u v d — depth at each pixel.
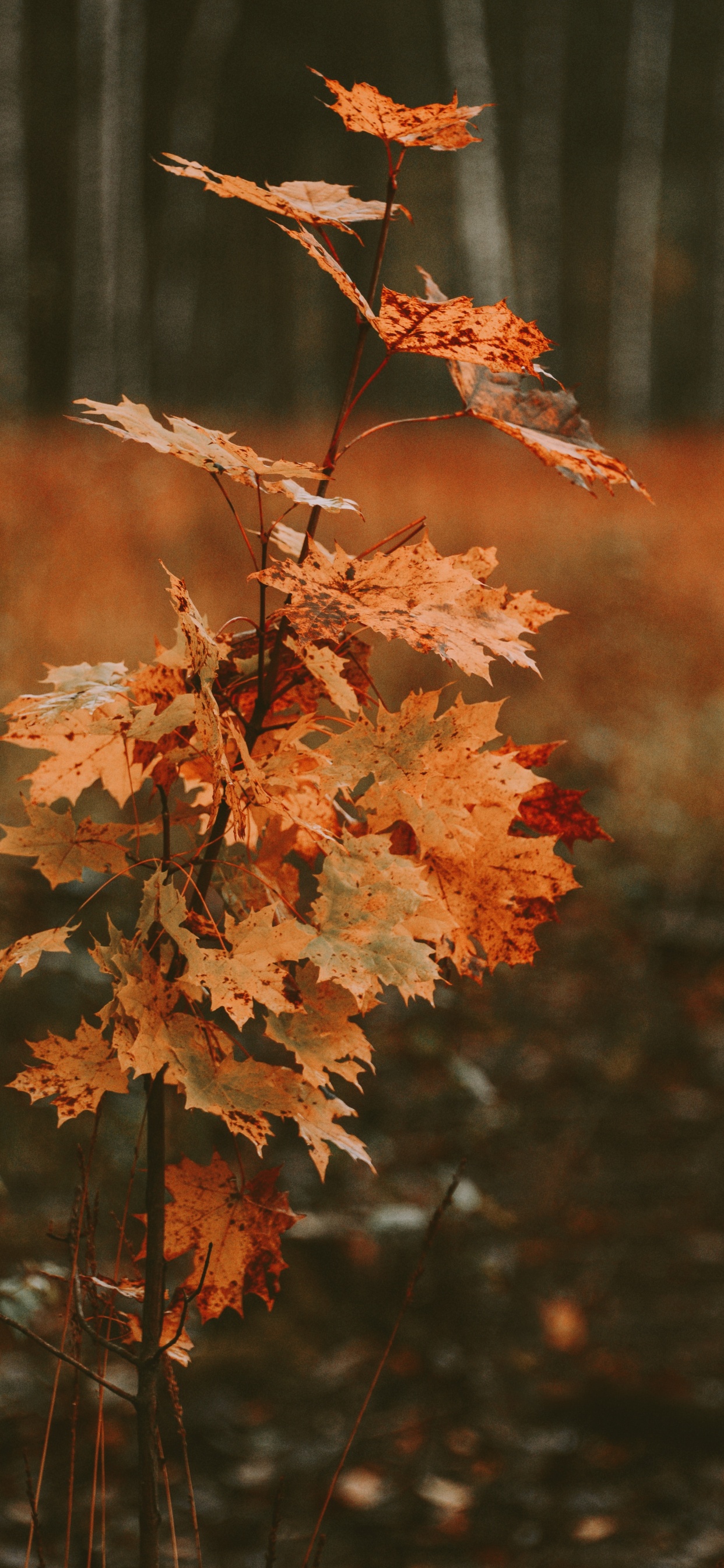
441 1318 3.17
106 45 18.75
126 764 0.81
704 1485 2.67
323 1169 0.73
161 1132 0.79
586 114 26.61
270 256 26.67
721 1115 4.09
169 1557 2.43
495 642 0.73
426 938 0.80
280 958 0.71
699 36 26.77
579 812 0.84
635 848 5.73
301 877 2.56
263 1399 2.92
